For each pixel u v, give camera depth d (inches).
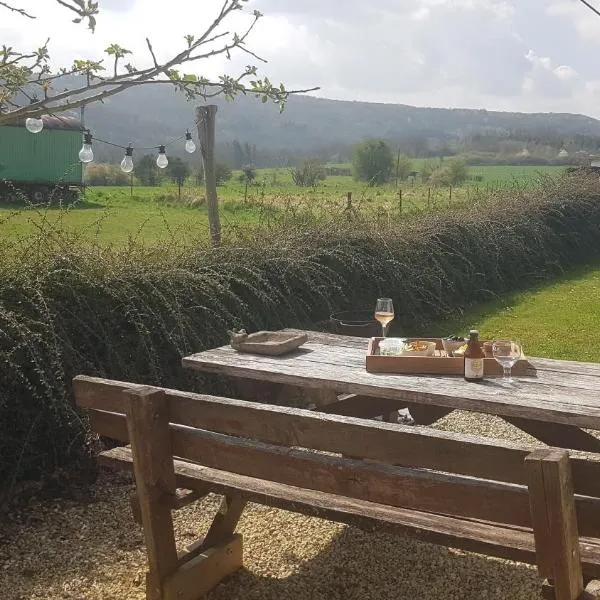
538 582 131.5
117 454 129.6
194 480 120.1
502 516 89.4
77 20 97.5
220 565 130.9
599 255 590.6
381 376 141.4
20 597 129.3
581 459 87.6
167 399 113.6
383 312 170.6
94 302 201.9
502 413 122.7
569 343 323.0
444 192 570.6
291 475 103.9
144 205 780.6
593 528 88.3
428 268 368.2
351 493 99.3
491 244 448.5
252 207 412.8
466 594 129.0
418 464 94.4
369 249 333.1
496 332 345.1
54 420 182.7
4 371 174.7
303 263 282.0
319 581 133.8
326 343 173.0
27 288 188.9
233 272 249.3
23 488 174.6
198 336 221.9
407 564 139.4
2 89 112.8
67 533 154.0
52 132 1045.8
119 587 132.2
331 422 99.3
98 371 194.4
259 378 147.7
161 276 220.5
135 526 157.0
